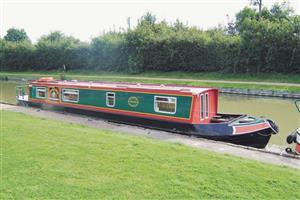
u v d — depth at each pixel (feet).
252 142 38.86
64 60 180.55
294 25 112.47
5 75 172.14
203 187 19.99
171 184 20.40
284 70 115.85
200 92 41.93
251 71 123.13
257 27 119.96
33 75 168.55
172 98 42.78
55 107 57.62
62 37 200.34
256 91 92.94
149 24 171.22
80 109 53.62
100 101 50.88
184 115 41.83
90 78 139.85
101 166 23.43
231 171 22.74
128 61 157.79
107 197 18.62
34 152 26.55
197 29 151.33
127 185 20.20
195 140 35.35
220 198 18.67
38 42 197.57
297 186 20.48
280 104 77.36
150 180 20.98
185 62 141.90
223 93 99.30
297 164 27.09
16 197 18.52
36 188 19.66
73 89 54.60
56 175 21.67
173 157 25.72
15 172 22.13
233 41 127.24
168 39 145.48
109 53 165.27
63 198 18.47
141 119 46.01
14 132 33.78
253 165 24.38
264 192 19.49
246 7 150.82
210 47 135.23
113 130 40.52
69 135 32.91
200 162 24.58
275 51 114.93
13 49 202.59
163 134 38.45
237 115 44.60
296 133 33.45
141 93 45.85
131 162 24.34
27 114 51.19
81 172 22.26
